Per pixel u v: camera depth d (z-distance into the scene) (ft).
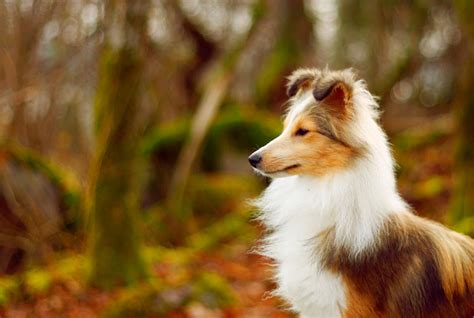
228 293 27.71
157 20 36.86
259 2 48.16
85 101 37.01
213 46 47.29
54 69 35.17
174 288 27.02
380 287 16.21
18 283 28.63
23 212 32.94
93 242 28.78
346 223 16.24
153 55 38.04
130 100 28.17
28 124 36.40
